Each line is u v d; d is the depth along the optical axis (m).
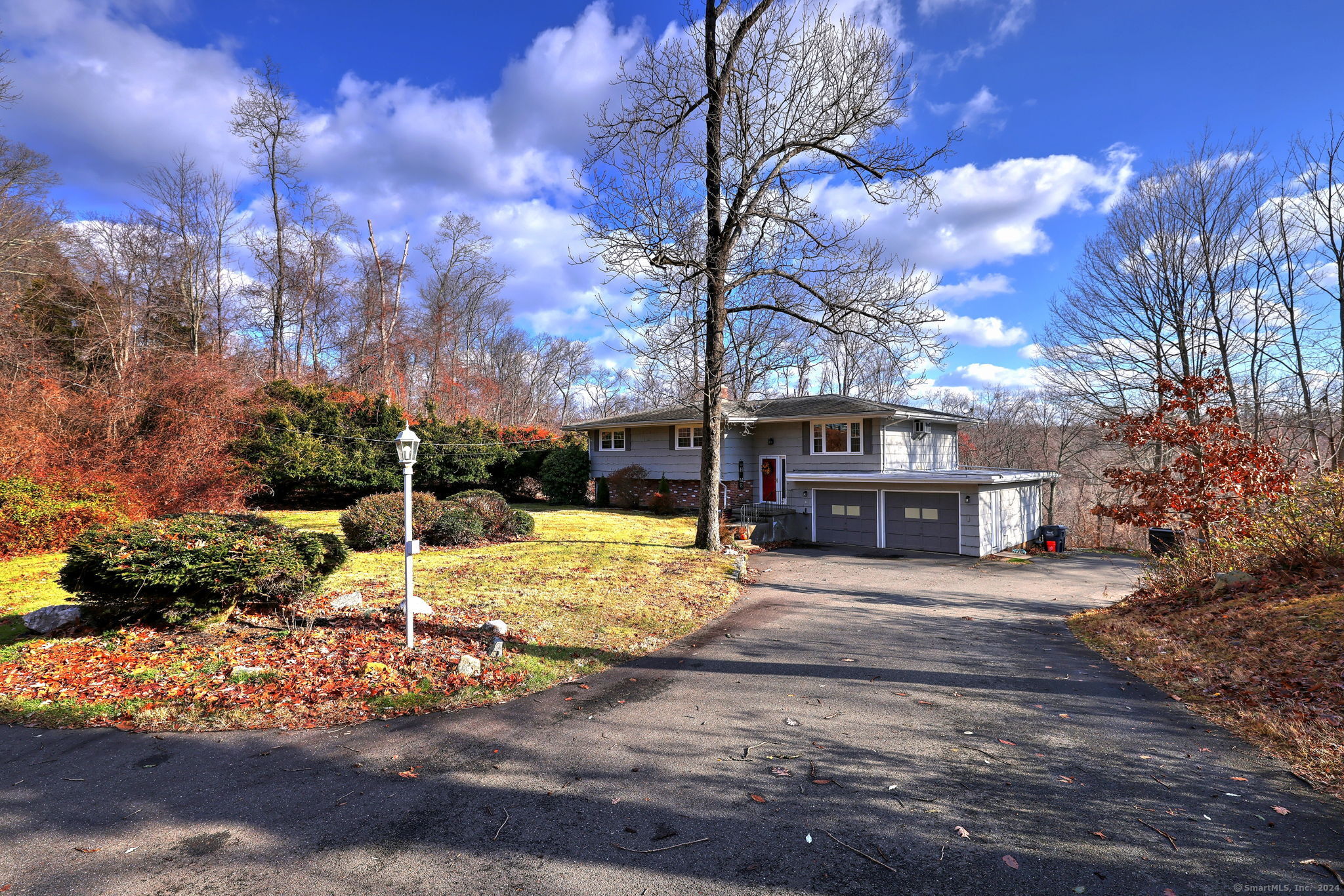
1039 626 9.05
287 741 4.62
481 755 4.45
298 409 23.50
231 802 3.73
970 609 10.30
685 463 24.55
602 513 23.62
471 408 41.78
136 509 15.41
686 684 6.16
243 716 5.02
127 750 4.42
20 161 20.66
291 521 18.23
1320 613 7.12
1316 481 9.25
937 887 2.98
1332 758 4.32
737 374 15.59
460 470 25.56
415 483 24.59
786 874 3.08
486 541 15.97
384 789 3.93
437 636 7.38
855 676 6.46
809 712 5.40
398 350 37.84
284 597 7.77
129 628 7.08
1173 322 24.20
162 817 3.55
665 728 4.99
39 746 4.47
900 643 7.90
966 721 5.20
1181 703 5.66
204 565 6.75
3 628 7.49
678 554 14.57
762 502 24.44
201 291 29.47
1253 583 8.80
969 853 3.27
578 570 12.23
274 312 34.69
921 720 5.21
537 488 29.38
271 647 6.67
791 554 16.94
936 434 24.95
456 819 3.57
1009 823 3.57
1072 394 26.92
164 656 6.32
